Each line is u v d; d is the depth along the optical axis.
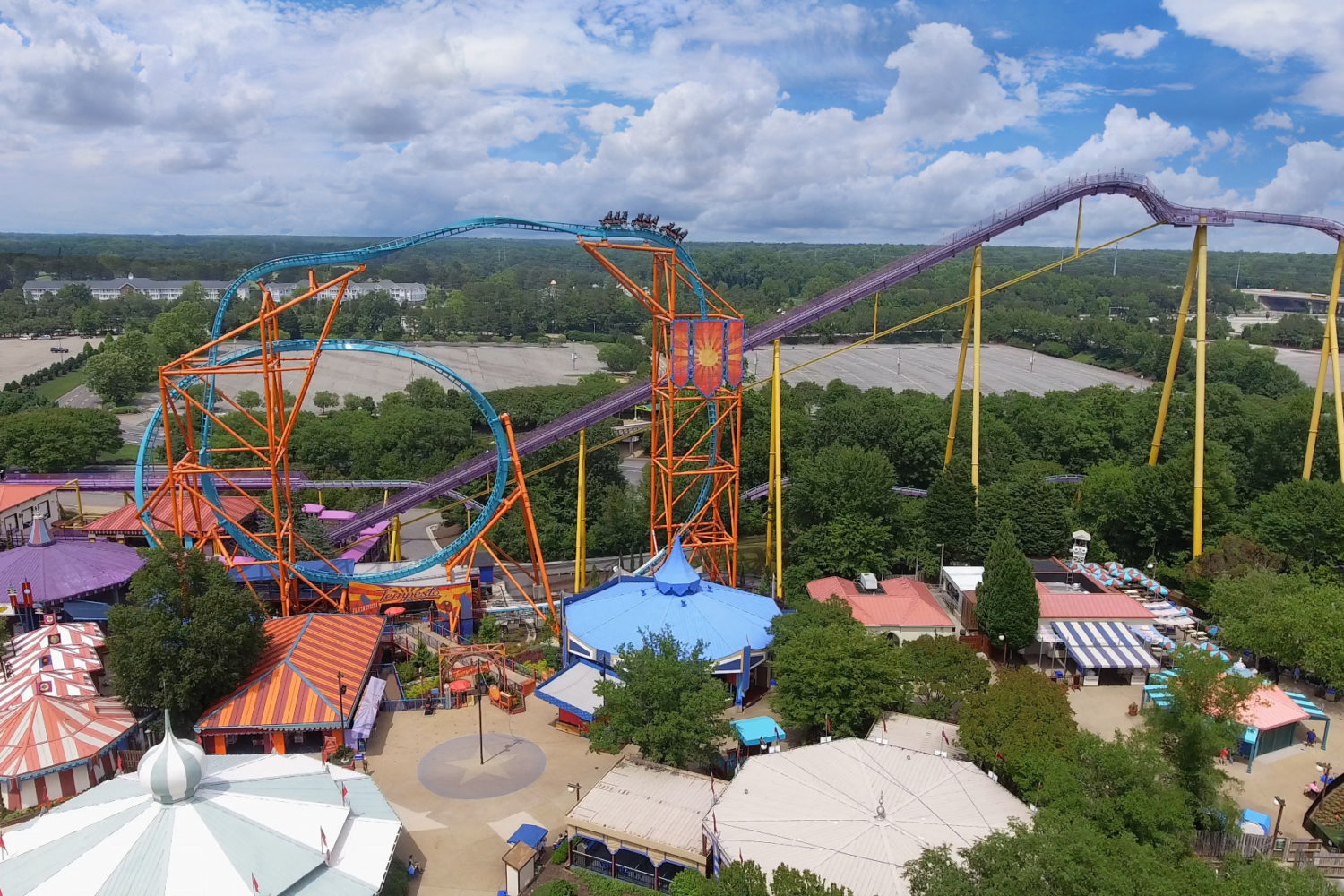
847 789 49.91
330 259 87.50
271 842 42.31
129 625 61.22
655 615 74.12
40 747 55.75
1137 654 75.44
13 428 141.38
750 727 61.66
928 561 99.94
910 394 183.50
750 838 45.88
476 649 76.25
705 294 93.00
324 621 74.12
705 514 109.38
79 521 115.62
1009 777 54.38
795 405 166.00
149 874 39.25
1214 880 37.91
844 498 97.00
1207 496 97.19
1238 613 76.75
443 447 155.62
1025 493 100.75
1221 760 62.91
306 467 139.25
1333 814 54.44
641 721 56.72
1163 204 96.50
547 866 50.47
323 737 63.09
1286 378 199.62
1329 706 71.56
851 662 60.81
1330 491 90.56
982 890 36.12
